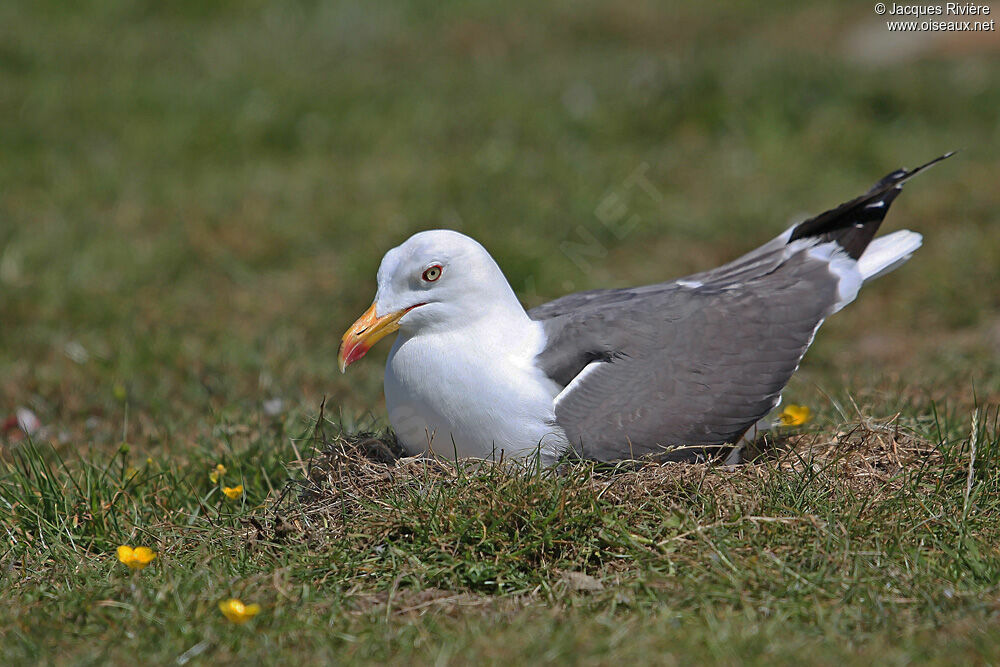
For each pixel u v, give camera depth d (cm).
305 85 2042
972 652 615
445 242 820
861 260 958
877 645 626
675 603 680
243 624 668
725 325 874
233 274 1452
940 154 1705
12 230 1508
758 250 980
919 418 937
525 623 662
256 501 880
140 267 1438
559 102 1916
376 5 2570
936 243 1429
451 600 702
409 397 823
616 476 798
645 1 2547
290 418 1031
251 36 2398
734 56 2062
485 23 2458
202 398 1127
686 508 758
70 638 670
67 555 791
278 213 1586
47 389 1148
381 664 627
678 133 1812
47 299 1349
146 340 1248
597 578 723
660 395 835
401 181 1653
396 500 776
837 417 959
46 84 2039
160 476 907
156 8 2542
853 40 2269
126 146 1825
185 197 1645
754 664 605
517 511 753
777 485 779
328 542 762
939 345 1225
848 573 702
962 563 715
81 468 932
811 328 901
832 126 1773
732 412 851
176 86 2038
